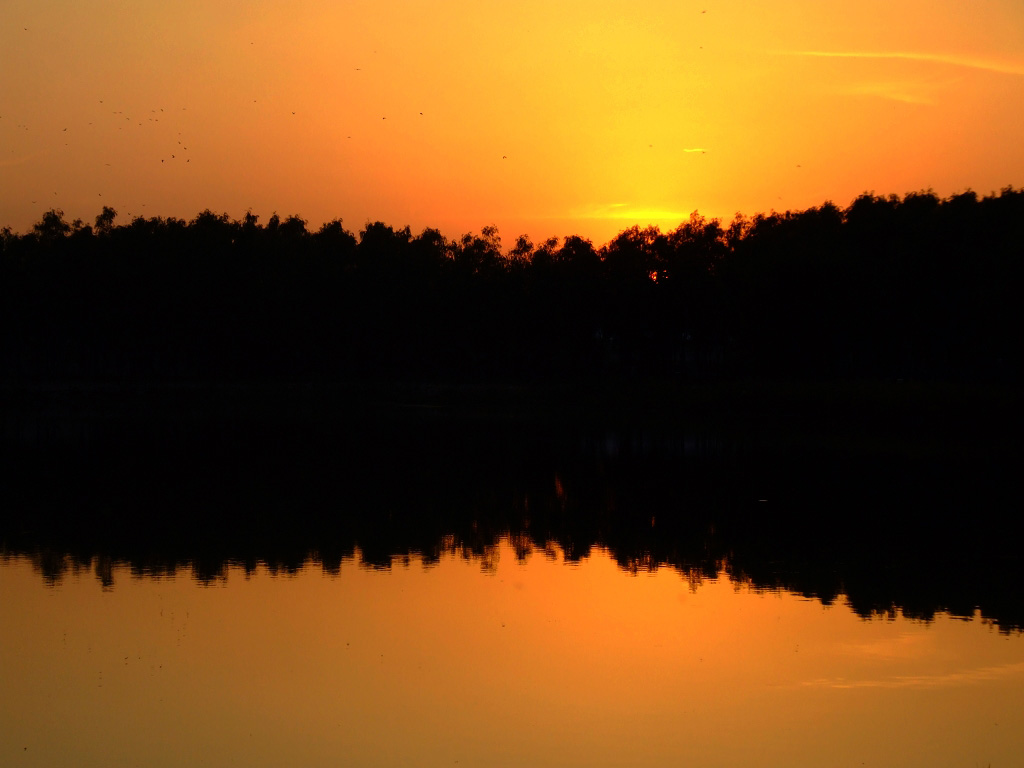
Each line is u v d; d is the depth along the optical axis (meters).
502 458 58.41
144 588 27.95
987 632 24.44
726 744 18.42
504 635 24.06
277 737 18.61
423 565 30.89
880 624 25.09
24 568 30.16
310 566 30.61
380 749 18.19
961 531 36.53
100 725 19.09
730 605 26.66
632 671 21.84
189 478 49.66
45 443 66.62
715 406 87.06
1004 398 73.12
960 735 18.77
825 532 36.28
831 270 92.19
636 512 40.34
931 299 89.88
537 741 18.50
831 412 78.75
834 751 18.19
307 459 57.81
